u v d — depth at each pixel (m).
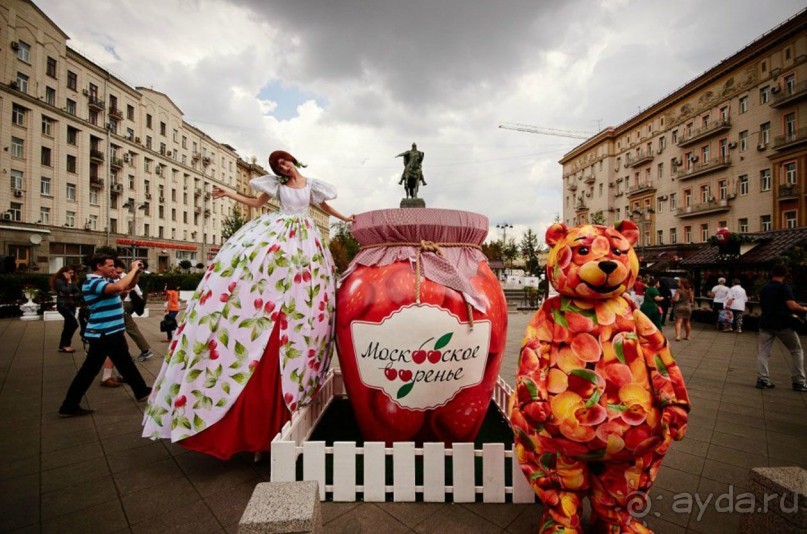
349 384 2.88
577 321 2.03
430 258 2.81
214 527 2.29
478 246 3.21
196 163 47.47
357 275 2.96
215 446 2.80
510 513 2.39
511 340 10.20
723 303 12.07
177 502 2.55
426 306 2.65
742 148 28.23
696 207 31.28
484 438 3.25
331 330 3.32
